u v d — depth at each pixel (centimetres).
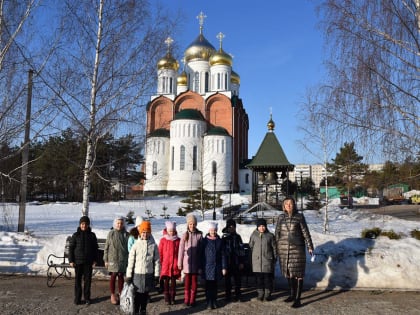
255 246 723
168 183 5009
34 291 776
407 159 805
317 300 716
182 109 5369
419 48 790
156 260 639
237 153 5338
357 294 756
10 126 1102
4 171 1269
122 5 1130
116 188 1822
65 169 2547
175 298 746
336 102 812
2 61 1052
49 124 1112
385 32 792
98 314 633
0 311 640
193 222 709
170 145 5081
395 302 696
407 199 4350
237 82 6309
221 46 5547
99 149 1197
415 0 797
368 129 791
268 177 2127
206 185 4869
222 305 695
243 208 2595
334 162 2123
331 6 834
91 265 709
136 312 620
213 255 686
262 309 665
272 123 2172
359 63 792
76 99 1101
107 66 1115
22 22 1066
